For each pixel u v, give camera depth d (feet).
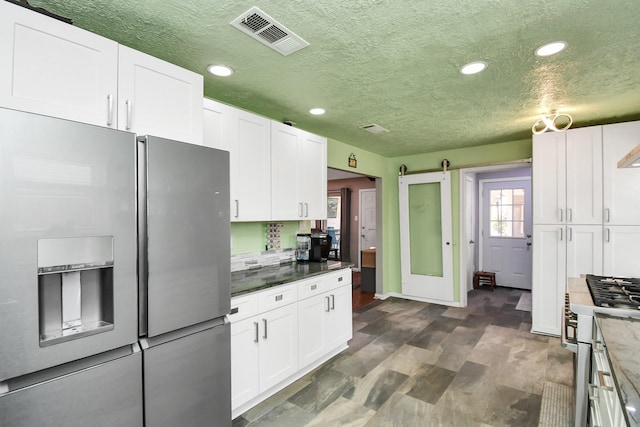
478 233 20.01
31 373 3.61
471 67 6.86
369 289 18.39
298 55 6.32
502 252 19.44
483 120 10.75
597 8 4.86
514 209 19.04
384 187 17.21
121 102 4.87
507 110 9.73
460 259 15.43
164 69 5.48
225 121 7.56
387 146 14.79
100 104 4.63
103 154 4.10
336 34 5.57
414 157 16.78
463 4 4.76
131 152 4.39
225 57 6.42
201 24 5.29
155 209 4.64
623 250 10.14
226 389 5.71
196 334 5.23
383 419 6.88
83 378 3.93
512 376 8.69
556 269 11.23
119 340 4.27
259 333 7.30
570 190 10.93
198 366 5.24
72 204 3.83
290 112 9.84
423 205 16.56
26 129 3.49
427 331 12.13
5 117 3.36
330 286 9.78
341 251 25.89
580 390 5.45
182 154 5.00
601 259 10.44
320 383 8.36
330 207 28.17
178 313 4.93
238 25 5.32
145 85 5.20
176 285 4.90
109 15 5.04
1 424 3.36
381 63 6.67
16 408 3.45
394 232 17.63
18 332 3.45
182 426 5.00
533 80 7.55
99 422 4.07
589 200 10.63
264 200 8.63
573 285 7.40
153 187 4.62
